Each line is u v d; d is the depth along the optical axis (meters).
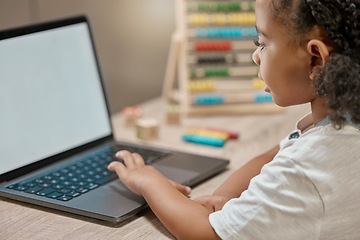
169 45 2.00
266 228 0.78
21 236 0.91
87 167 1.17
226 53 1.67
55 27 1.24
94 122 1.31
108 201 0.99
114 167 1.05
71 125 1.25
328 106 0.73
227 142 1.41
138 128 1.46
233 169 1.22
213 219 0.84
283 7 0.77
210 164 1.19
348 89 0.71
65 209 0.98
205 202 0.97
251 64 1.68
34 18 1.51
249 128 1.52
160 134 1.49
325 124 0.79
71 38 1.28
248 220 0.79
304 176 0.76
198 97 1.65
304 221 0.76
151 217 0.97
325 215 0.76
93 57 1.34
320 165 0.76
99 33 1.73
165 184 0.95
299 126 0.96
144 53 1.92
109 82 1.80
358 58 0.73
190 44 1.64
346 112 0.74
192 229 0.85
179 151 1.28
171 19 1.98
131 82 1.89
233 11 1.66
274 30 0.79
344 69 0.71
